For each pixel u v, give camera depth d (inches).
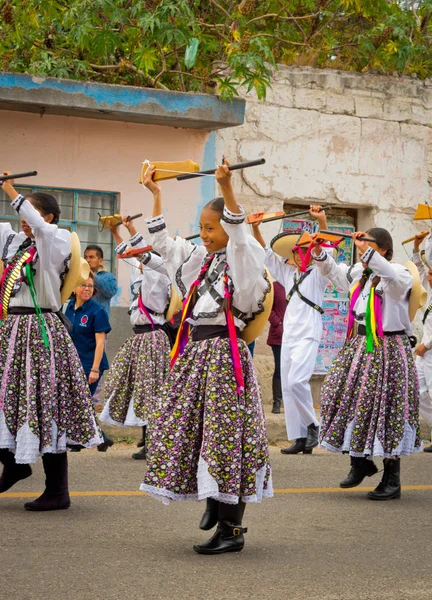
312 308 339.0
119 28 428.8
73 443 219.0
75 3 407.8
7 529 201.5
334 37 472.1
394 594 162.1
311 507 241.0
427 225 472.1
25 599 152.5
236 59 400.8
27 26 425.1
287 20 461.7
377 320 257.0
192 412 183.2
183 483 182.4
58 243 215.9
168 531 205.5
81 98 391.5
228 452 181.0
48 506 222.7
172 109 405.4
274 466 312.0
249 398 185.3
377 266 250.5
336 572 175.9
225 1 448.8
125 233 422.0
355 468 264.1
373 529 215.6
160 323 312.0
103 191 420.5
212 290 186.4
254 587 163.8
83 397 220.4
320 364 455.5
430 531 214.7
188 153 433.1
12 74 381.4
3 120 404.5
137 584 163.0
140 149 425.1
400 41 452.4
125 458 319.6
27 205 212.1
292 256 341.1
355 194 458.3
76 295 334.3
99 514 220.5
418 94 469.7
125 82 442.6
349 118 457.1
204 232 188.2
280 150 446.0
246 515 227.9
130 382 313.0
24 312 218.4
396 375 257.0
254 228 268.1
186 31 410.0
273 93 444.8
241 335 192.1
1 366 215.8
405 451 254.8
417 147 469.1
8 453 227.3
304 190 450.0
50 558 178.5
